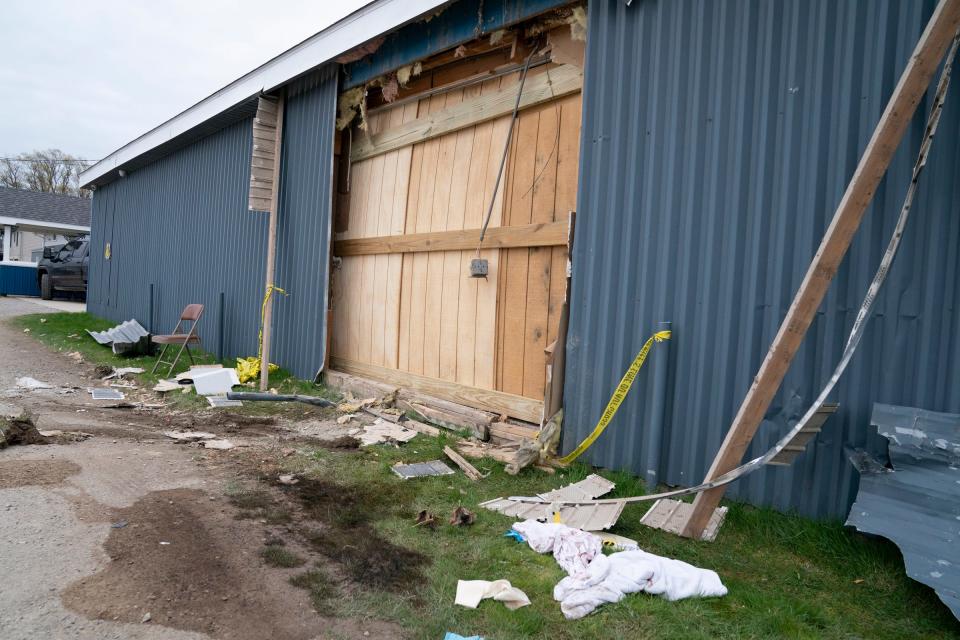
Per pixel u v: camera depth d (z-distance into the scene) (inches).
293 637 99.3
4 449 185.0
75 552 122.3
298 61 313.1
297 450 205.9
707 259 162.6
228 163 406.6
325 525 144.8
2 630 95.7
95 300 641.6
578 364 191.0
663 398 167.5
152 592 109.7
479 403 234.7
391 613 107.1
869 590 119.5
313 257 321.4
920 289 131.4
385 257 290.5
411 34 262.7
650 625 105.2
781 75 151.6
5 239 1163.3
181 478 171.8
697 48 165.9
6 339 460.1
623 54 182.2
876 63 137.2
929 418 120.7
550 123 216.7
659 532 143.9
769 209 153.0
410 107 280.2
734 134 158.9
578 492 162.9
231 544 131.3
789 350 128.5
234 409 268.2
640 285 176.7
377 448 209.5
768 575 125.6
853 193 118.5
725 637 103.0
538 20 214.7
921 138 130.7
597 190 187.5
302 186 332.8
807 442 137.3
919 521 114.5
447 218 256.1
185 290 457.4
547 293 214.1
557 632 103.1
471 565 126.4
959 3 108.3
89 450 191.5
